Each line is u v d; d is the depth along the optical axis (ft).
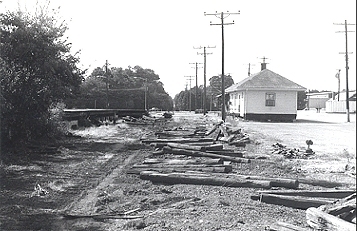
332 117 169.07
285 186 30.76
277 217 23.18
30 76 56.65
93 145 60.85
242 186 31.12
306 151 49.44
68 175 36.83
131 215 24.32
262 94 138.82
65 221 23.32
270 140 67.36
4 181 33.71
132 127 104.78
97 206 26.37
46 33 57.47
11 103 54.13
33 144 55.83
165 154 48.39
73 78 63.72
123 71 337.52
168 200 27.78
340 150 53.01
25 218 23.80
